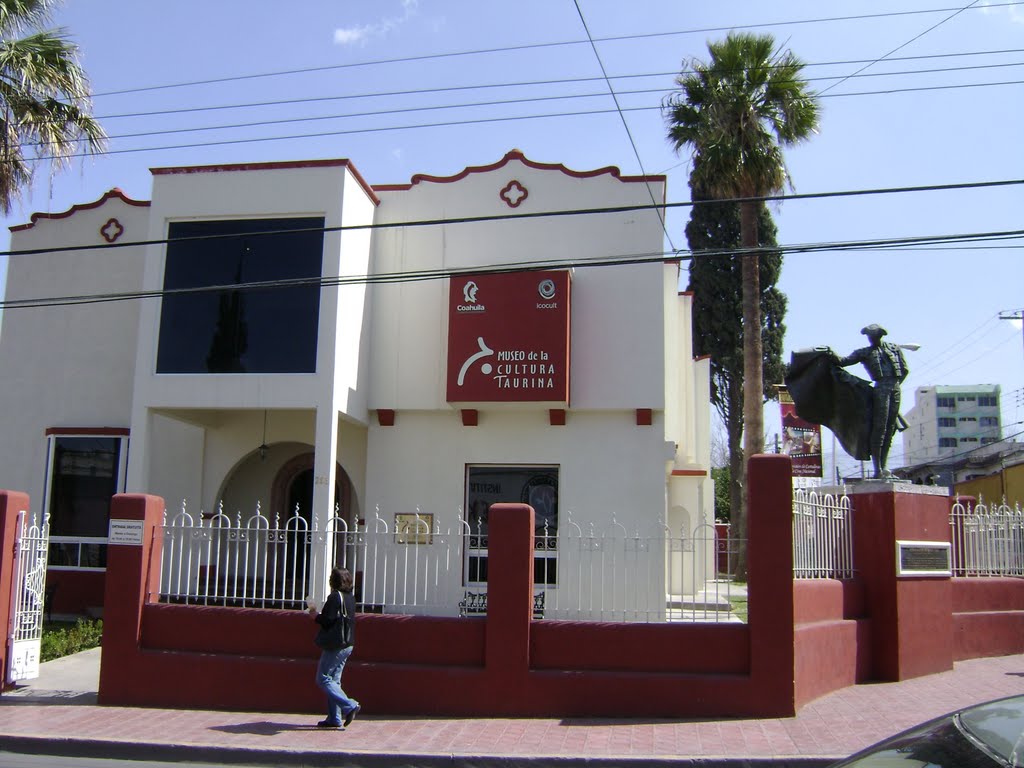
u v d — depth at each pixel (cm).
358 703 1026
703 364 2405
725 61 1941
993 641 1402
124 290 1758
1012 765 335
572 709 1008
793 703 991
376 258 1630
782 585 1005
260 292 1505
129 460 1492
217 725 985
